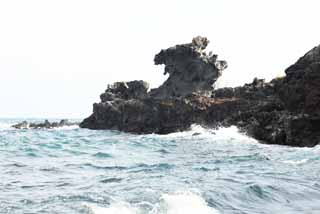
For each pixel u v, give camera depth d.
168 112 57.12
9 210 12.22
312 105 40.44
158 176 18.61
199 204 12.74
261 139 44.00
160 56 67.88
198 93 61.12
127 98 69.38
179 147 37.53
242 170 21.36
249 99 53.69
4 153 30.23
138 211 11.66
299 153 31.44
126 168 22.52
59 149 33.75
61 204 12.80
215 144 40.47
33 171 21.23
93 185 16.59
